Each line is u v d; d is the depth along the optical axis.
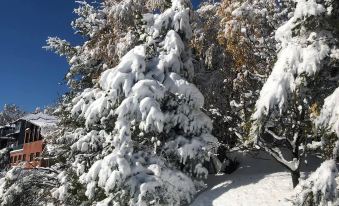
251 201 12.14
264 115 9.80
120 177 12.95
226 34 13.73
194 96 14.80
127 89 14.26
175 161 14.61
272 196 12.04
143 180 13.18
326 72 9.90
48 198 19.84
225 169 16.75
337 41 9.41
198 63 17.77
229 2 14.31
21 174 20.45
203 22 17.31
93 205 14.86
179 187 13.52
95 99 16.72
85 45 22.14
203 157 14.32
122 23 18.27
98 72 22.45
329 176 8.70
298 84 9.23
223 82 16.80
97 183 14.11
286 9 14.47
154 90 14.17
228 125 17.16
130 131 14.08
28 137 51.62
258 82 15.44
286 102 9.28
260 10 13.81
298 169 11.95
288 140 12.28
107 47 18.61
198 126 14.79
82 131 18.17
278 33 9.84
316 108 9.61
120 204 13.29
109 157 13.41
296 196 9.30
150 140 14.88
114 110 14.94
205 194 13.97
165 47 15.70
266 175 14.09
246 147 14.08
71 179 17.52
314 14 8.92
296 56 9.27
